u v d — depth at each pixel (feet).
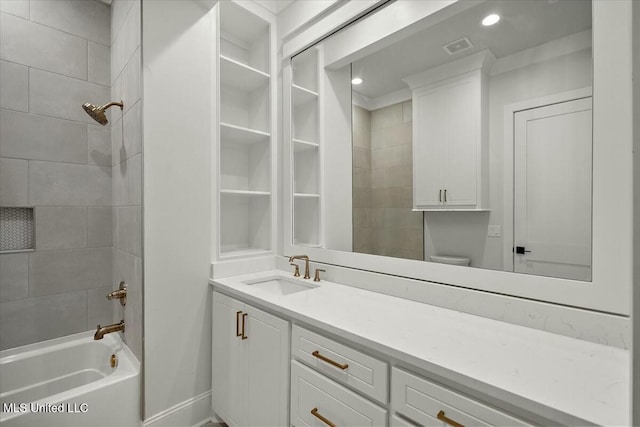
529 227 3.68
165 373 5.44
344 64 5.74
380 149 5.20
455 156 4.29
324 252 6.13
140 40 5.22
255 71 6.80
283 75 7.03
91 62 7.08
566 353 2.93
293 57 6.82
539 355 2.89
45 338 6.51
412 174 4.79
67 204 6.77
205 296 6.00
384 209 5.16
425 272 4.59
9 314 6.14
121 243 6.52
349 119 5.67
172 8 5.60
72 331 6.82
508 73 3.82
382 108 5.16
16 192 6.16
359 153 5.52
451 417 2.65
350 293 5.06
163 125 5.46
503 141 3.87
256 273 6.64
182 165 5.69
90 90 7.06
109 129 7.32
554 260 3.51
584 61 3.31
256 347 4.85
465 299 4.10
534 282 3.61
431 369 2.73
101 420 4.83
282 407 4.35
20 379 5.93
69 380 6.39
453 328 3.54
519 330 3.50
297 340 4.13
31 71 6.31
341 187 5.84
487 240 4.01
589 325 3.22
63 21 6.72
